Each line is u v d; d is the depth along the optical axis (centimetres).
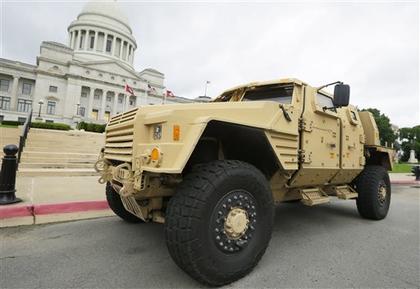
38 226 373
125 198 273
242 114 257
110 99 6431
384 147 518
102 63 6222
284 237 359
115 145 285
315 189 390
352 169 424
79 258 269
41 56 5875
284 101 347
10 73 5641
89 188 593
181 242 202
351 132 431
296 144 309
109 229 364
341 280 239
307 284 230
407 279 245
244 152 287
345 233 387
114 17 6794
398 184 1255
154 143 230
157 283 223
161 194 257
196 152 269
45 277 229
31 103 5928
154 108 242
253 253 239
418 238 371
